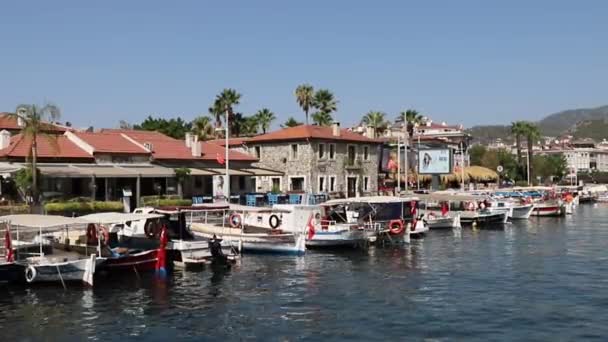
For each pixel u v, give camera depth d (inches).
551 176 5994.1
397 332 830.5
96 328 851.4
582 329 842.8
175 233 1392.7
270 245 1533.0
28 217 1153.4
